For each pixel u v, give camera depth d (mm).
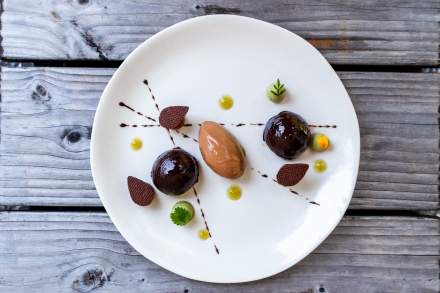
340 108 561
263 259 562
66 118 583
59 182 582
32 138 583
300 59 563
